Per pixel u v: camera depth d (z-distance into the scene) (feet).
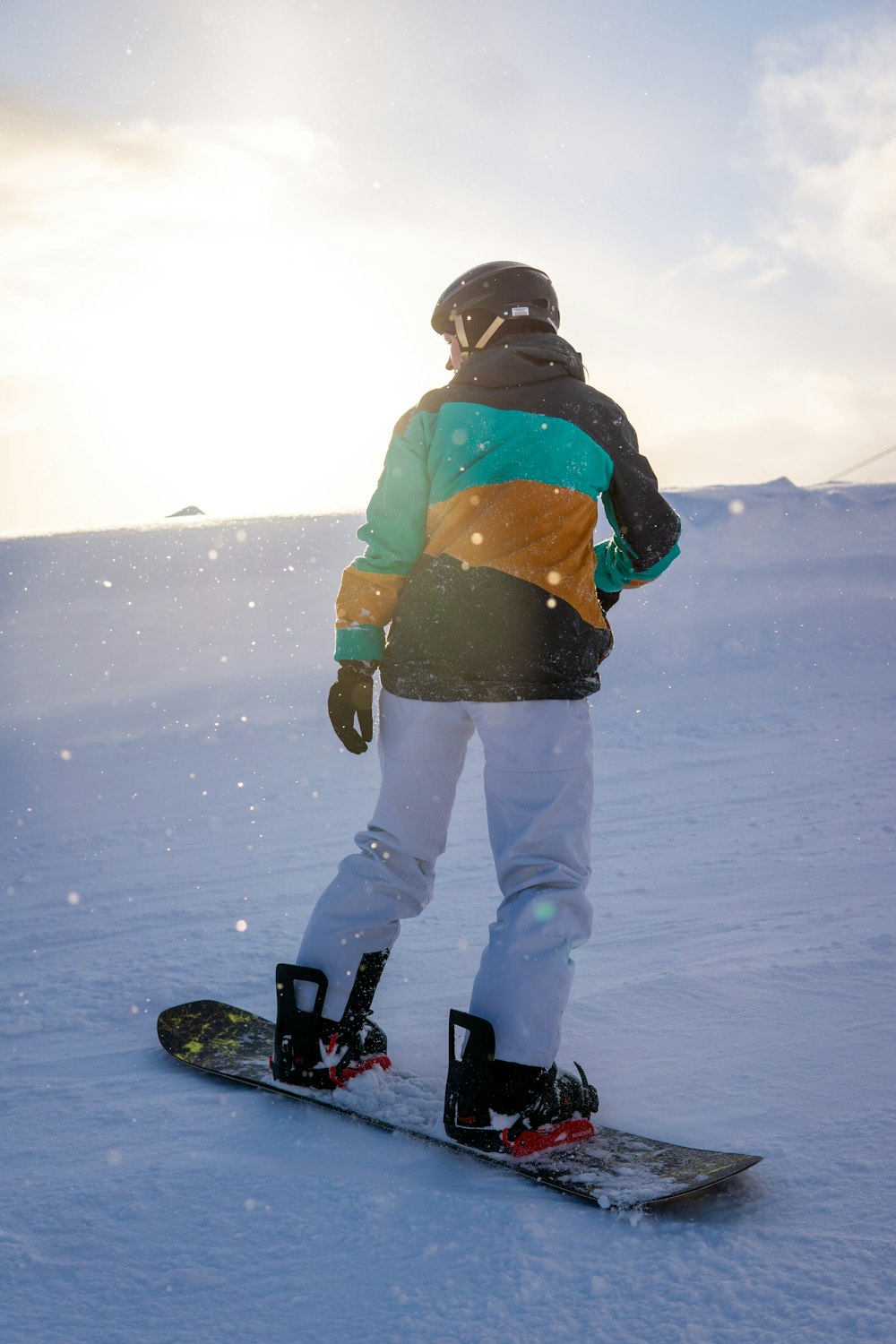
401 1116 5.79
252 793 17.33
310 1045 6.13
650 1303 4.04
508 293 6.38
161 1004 8.12
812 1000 7.10
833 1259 4.25
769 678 23.58
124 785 18.15
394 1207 4.82
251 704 21.93
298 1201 4.91
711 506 34.63
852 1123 5.43
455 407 6.08
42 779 18.52
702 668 24.70
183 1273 4.36
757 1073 6.11
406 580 6.23
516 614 5.76
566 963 5.50
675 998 7.32
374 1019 7.50
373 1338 3.92
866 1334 3.75
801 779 15.20
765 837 12.25
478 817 14.67
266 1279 4.32
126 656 24.25
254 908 11.15
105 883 12.72
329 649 24.88
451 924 9.89
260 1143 5.59
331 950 6.20
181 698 22.22
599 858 11.87
